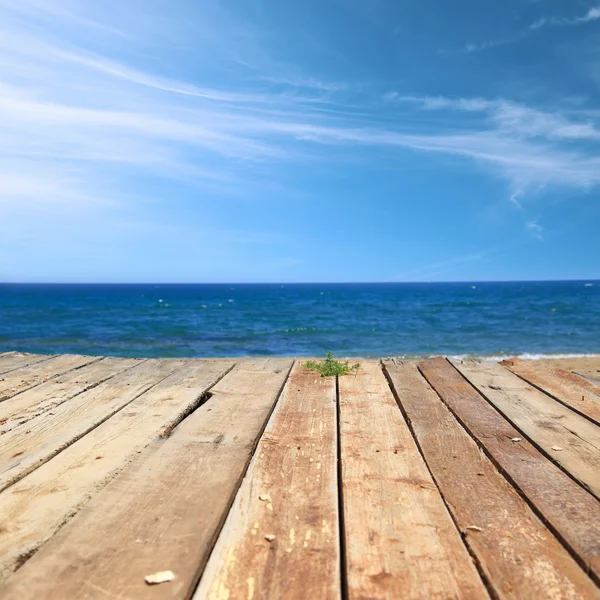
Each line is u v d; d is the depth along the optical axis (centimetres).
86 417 336
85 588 152
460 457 273
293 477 241
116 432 305
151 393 407
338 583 158
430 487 232
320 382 464
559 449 280
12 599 146
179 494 218
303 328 2645
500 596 153
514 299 7219
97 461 257
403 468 255
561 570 168
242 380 460
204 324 2947
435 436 308
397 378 479
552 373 497
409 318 3450
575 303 5781
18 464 251
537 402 387
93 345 1972
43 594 149
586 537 186
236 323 3027
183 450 273
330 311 4425
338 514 205
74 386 431
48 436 295
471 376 483
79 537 181
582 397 398
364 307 5162
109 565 164
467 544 183
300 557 172
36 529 188
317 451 278
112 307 5081
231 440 290
